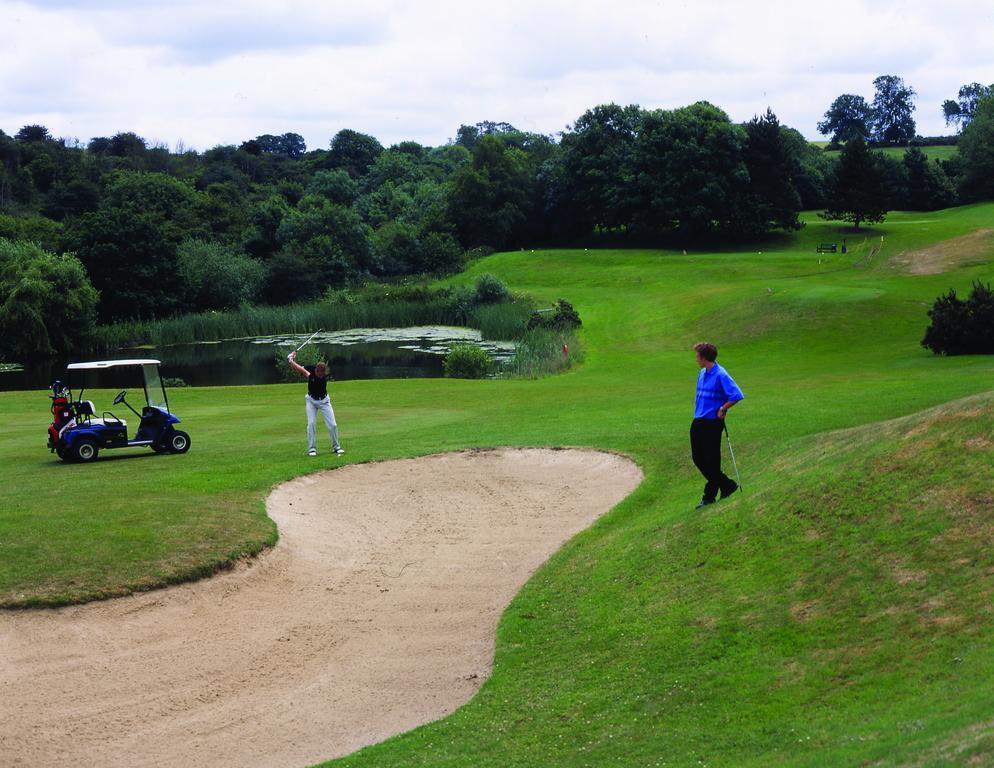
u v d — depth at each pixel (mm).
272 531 14672
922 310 47531
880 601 9406
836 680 8461
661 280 75188
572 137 107375
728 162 93875
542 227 109688
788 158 95625
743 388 29016
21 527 13719
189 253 81312
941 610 8828
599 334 54156
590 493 17703
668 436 20625
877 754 6625
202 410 29641
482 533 16016
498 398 31141
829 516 11273
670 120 96375
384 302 75625
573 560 13727
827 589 10008
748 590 10617
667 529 13156
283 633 12016
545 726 8992
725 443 18422
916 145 145750
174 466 19141
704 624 10234
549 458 19969
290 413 28406
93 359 59938
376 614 12789
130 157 138000
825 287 54188
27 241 74500
